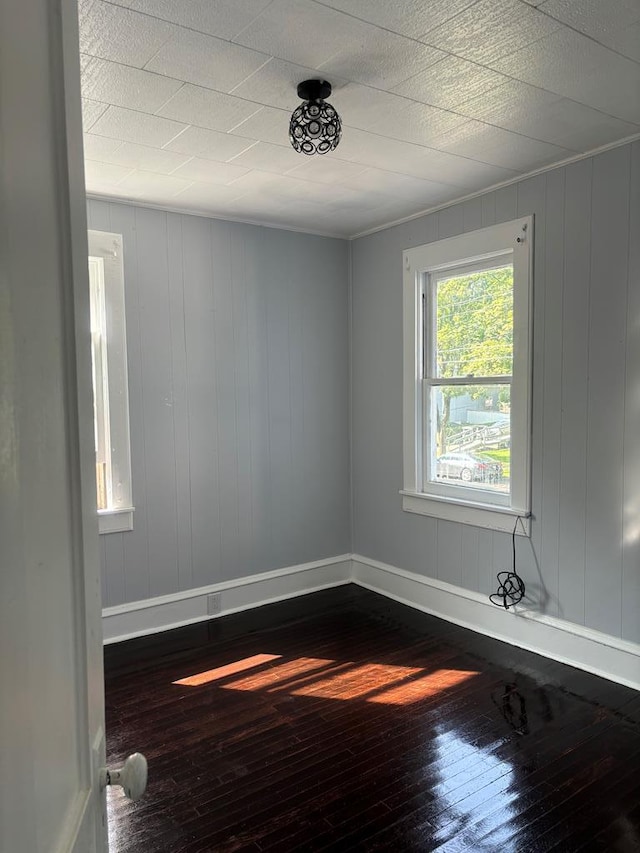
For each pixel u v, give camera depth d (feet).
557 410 9.77
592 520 9.41
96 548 2.54
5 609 1.48
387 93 7.07
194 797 6.79
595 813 6.42
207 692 9.18
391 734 7.95
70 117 2.26
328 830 6.27
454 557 11.82
